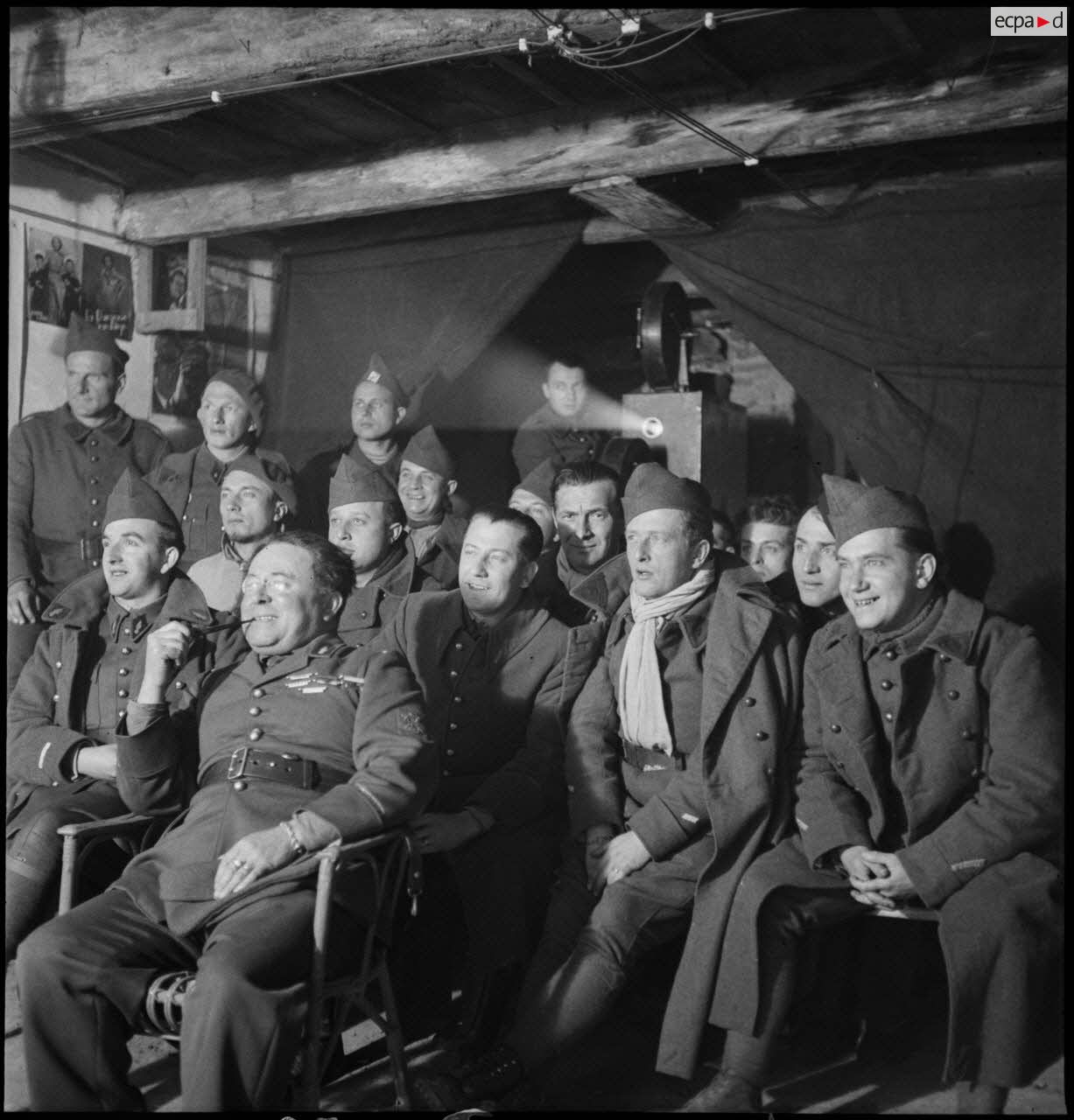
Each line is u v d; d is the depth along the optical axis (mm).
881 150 6055
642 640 3986
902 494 3768
